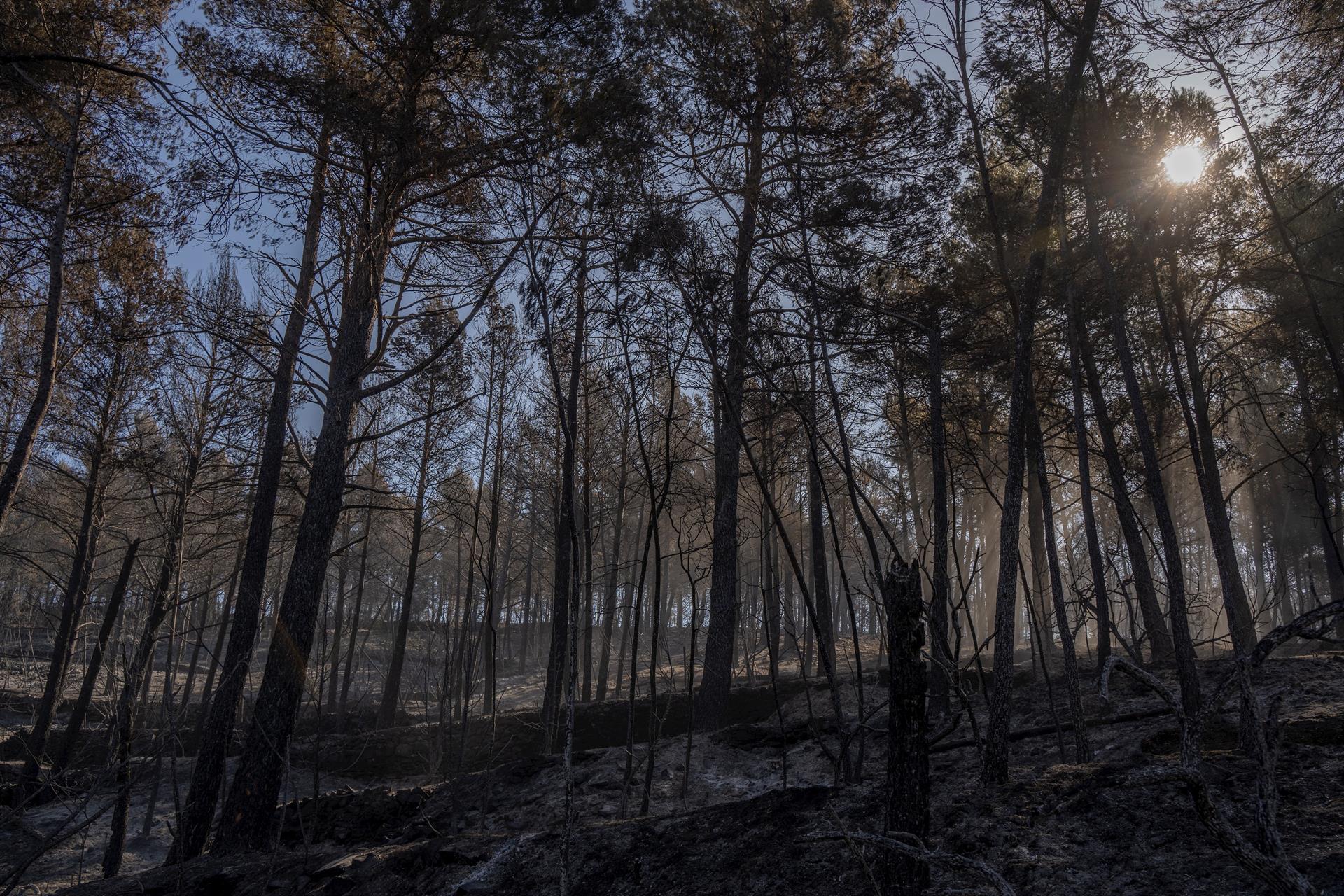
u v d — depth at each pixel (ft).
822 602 52.95
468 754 47.44
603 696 71.56
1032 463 26.30
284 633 37.70
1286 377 63.82
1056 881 16.37
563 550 45.83
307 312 42.32
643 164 23.66
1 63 32.30
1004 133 27.58
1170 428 58.03
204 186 35.14
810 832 20.24
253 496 62.08
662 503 22.45
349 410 40.83
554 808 29.55
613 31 32.48
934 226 35.29
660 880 20.52
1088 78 28.22
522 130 30.68
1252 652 8.37
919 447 44.55
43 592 95.14
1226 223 41.14
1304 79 30.76
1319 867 14.71
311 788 47.09
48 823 45.88
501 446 68.13
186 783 54.19
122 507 72.33
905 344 32.96
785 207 26.86
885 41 36.78
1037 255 21.42
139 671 31.35
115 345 52.47
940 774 24.97
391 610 111.24
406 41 35.24
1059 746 24.63
